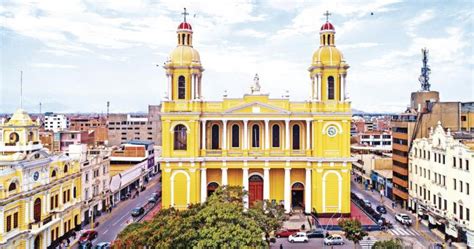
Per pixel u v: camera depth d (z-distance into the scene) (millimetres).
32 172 48062
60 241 54438
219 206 37875
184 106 64688
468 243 51062
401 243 40156
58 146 86625
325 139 64875
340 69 65062
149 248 32219
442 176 58625
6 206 42562
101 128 133375
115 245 32625
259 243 34406
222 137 65938
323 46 66625
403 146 74750
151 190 94062
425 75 91875
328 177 64750
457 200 54000
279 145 67312
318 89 65250
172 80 65250
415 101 85062
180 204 64500
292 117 65188
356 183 100812
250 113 64812
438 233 58531
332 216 64375
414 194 69438
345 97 65438
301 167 65562
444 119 73688
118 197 81875
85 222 63906
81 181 62406
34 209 48531
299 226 60094
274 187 67438
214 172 67000
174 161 64000
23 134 50375
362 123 171750
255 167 65312
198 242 33031
